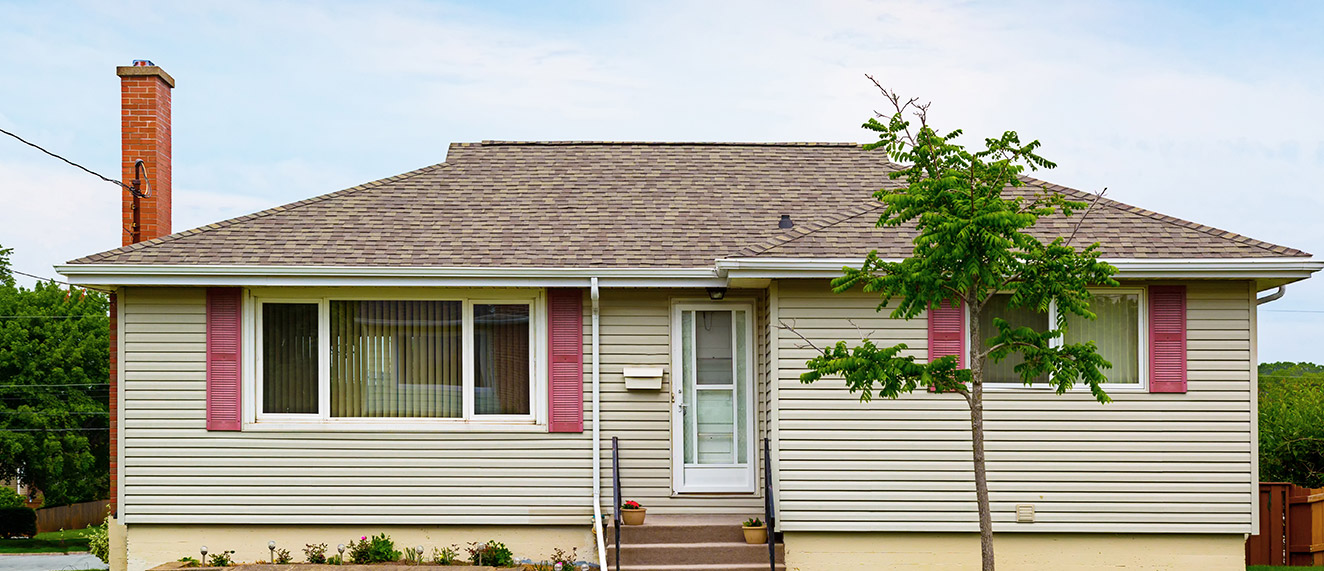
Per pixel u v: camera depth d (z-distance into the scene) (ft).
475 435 40.19
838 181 49.52
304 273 38.58
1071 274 28.48
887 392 29.12
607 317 41.19
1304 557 48.42
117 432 40.06
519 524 40.01
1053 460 38.04
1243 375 38.11
